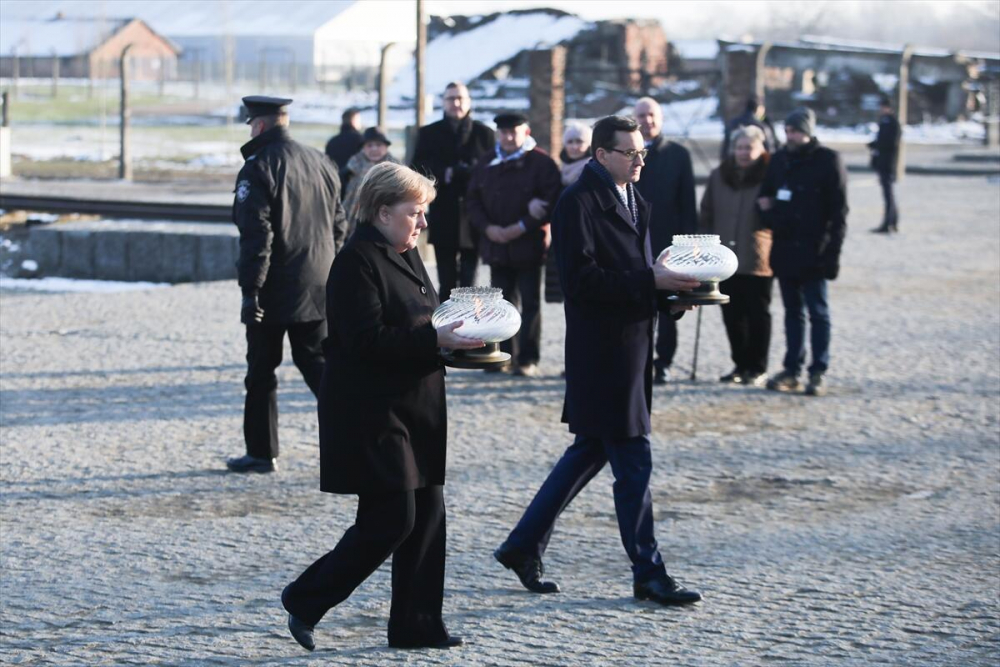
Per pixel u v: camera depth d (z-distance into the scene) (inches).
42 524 307.0
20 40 2925.7
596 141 256.2
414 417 220.2
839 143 2235.5
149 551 287.6
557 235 254.7
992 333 561.6
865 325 580.1
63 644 233.5
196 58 2751.0
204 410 422.0
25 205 993.5
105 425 401.4
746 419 414.0
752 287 457.7
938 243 895.1
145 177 1417.3
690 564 279.1
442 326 212.4
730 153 456.8
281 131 346.3
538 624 243.6
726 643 233.6
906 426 405.1
